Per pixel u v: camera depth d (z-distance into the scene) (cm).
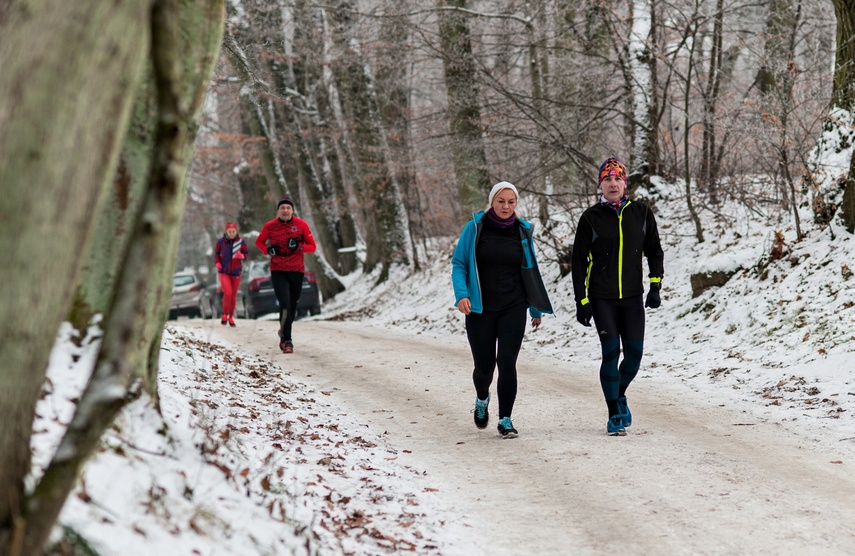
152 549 390
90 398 317
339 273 4206
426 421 1008
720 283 1617
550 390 1205
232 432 700
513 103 2298
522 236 911
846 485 689
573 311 1997
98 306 548
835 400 991
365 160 3506
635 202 916
